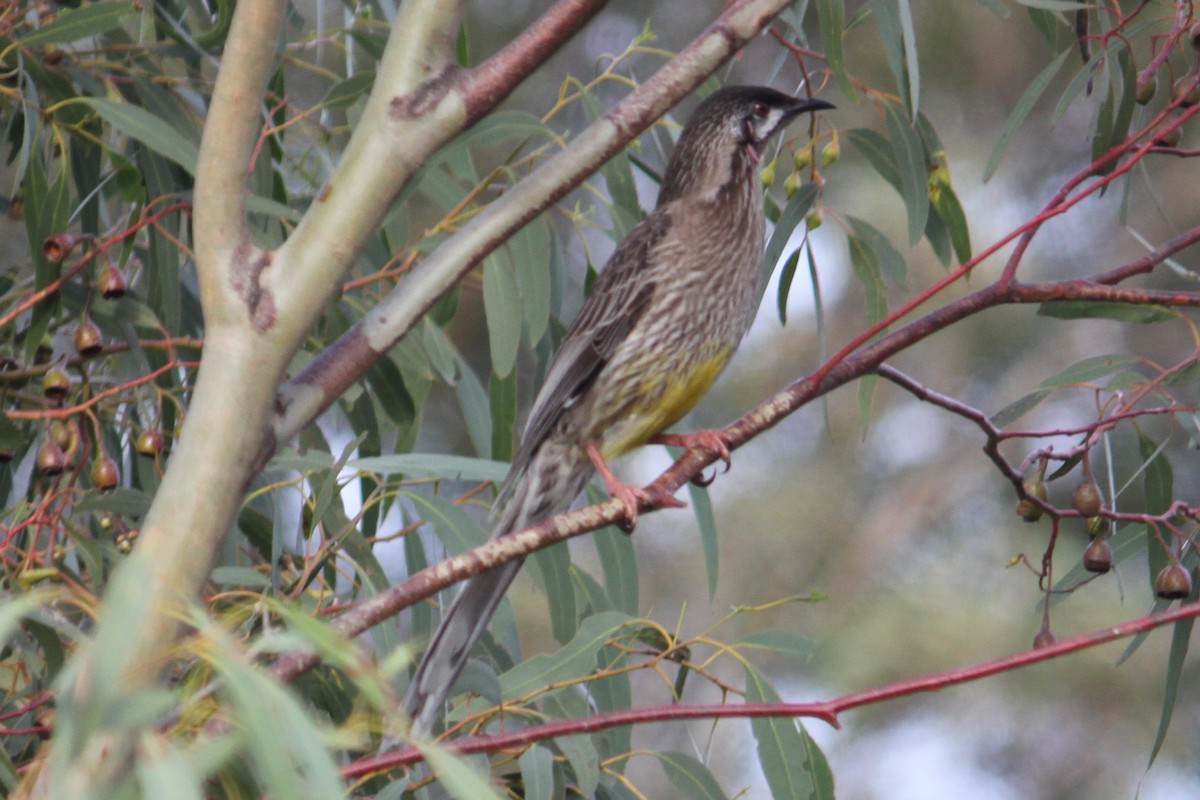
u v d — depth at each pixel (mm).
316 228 4906
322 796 3154
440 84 5059
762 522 15891
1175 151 6402
